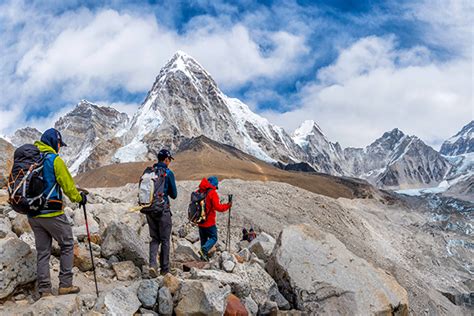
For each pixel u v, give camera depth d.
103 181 120.25
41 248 6.20
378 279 8.36
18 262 6.21
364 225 43.53
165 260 7.62
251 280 8.04
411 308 30.03
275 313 7.59
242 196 33.84
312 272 8.12
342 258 8.48
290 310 7.84
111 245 8.10
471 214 100.19
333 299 7.83
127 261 7.95
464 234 64.75
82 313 5.82
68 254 6.36
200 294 6.41
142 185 7.48
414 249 47.16
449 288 38.56
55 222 6.11
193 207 9.48
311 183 122.44
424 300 31.88
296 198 38.47
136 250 8.06
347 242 35.81
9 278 6.04
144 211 7.47
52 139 6.29
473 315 34.81
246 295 7.58
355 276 8.16
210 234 9.56
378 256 36.34
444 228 68.00
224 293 6.66
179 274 7.89
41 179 5.90
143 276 7.72
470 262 50.12
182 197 22.55
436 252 49.69
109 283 7.34
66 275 6.34
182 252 9.77
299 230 8.89
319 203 39.66
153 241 7.75
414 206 110.94
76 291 6.46
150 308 6.38
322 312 7.73
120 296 6.16
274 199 35.69
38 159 5.98
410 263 41.81
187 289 6.54
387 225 54.22
